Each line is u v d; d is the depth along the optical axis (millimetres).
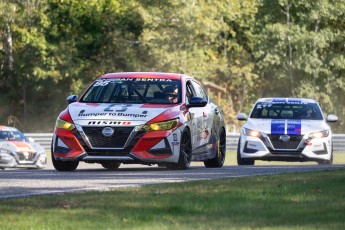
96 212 26938
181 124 49438
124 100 50875
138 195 31281
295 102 70312
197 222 25047
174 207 27516
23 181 39219
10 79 165250
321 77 173500
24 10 156625
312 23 176500
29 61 157500
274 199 30078
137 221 25172
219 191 32500
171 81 52250
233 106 170250
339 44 175875
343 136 114875
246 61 171750
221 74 169500
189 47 154875
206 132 54406
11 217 25859
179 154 49188
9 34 158125
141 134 48156
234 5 160625
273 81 172875
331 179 36969
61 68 156625
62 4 158125
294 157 65750
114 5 158750
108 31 161125
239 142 67312
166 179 40344
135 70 153375
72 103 50969
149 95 51156
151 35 152250
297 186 34031
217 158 56875
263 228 24000
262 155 65938
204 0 158875
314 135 65938
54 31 156250
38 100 166750
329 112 173125
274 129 66188
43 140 111688
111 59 159875
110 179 40562
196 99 51469
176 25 153125
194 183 36031
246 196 30844
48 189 35031
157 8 155125
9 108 166375
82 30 159875
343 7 173000
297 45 168000
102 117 48469
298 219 25625
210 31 156375
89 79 160000
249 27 171375
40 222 25016
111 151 48031
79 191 33000
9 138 86750
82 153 48125
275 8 173000
